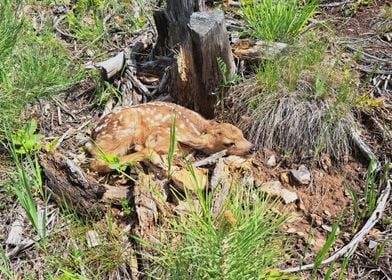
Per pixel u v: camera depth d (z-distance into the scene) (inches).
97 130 98.3
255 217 80.6
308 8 115.0
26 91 107.0
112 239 88.2
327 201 94.0
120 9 129.0
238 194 86.4
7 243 90.3
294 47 108.2
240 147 96.7
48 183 93.4
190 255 80.1
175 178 91.4
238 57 108.7
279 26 112.6
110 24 125.9
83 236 89.4
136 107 98.4
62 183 92.0
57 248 89.0
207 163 96.0
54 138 103.5
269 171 97.2
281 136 99.4
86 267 85.7
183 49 101.7
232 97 103.7
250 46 109.7
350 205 93.3
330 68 105.2
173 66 103.3
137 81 109.4
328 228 90.7
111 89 108.7
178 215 88.0
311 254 87.4
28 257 88.9
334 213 92.6
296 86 102.1
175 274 80.0
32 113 107.1
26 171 97.2
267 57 104.4
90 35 122.6
